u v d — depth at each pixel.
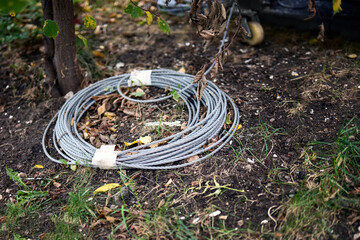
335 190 2.13
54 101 3.27
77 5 4.51
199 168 2.47
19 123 3.15
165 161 2.49
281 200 2.17
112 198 2.34
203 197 2.27
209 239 2.01
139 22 4.46
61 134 2.77
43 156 2.77
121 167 2.51
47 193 2.44
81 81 3.38
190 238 2.02
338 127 2.63
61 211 2.30
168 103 3.11
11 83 3.60
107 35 4.29
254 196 2.23
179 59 3.75
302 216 2.04
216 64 2.43
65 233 2.13
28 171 2.65
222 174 2.41
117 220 2.18
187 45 3.97
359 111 2.74
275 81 3.23
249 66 3.49
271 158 2.47
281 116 2.82
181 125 2.84
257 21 3.67
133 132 2.84
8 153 2.84
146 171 2.51
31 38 4.14
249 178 2.35
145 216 2.18
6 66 3.82
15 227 2.24
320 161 2.39
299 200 2.11
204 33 2.41
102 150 2.55
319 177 2.28
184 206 2.23
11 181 2.59
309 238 1.95
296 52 3.62
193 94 3.12
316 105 2.87
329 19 3.68
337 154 2.38
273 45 3.79
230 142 2.63
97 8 4.82
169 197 2.29
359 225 1.96
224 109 2.79
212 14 2.37
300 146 2.54
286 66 3.42
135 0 4.82
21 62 3.85
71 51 3.15
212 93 2.96
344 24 3.66
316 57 3.48
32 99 3.36
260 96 3.06
